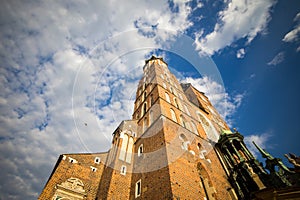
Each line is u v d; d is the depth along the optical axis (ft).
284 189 27.86
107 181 43.96
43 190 37.11
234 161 49.11
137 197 38.19
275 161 37.35
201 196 33.63
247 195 38.06
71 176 43.65
